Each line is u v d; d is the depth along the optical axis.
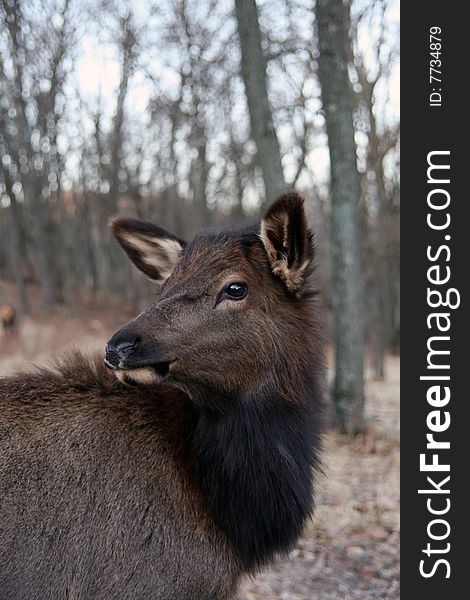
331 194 9.49
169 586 3.17
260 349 3.31
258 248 3.42
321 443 3.75
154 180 34.66
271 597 4.91
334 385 9.82
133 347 3.05
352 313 9.55
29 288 35.34
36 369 3.58
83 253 47.44
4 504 3.04
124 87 29.75
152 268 4.01
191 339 3.17
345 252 9.43
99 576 3.08
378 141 17.22
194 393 3.30
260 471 3.36
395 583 5.24
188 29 23.48
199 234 3.58
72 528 3.09
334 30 8.87
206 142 27.31
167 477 3.29
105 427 3.33
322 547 5.81
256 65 7.97
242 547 3.37
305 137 16.72
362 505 6.78
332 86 9.01
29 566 3.00
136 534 3.15
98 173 34.31
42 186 34.25
